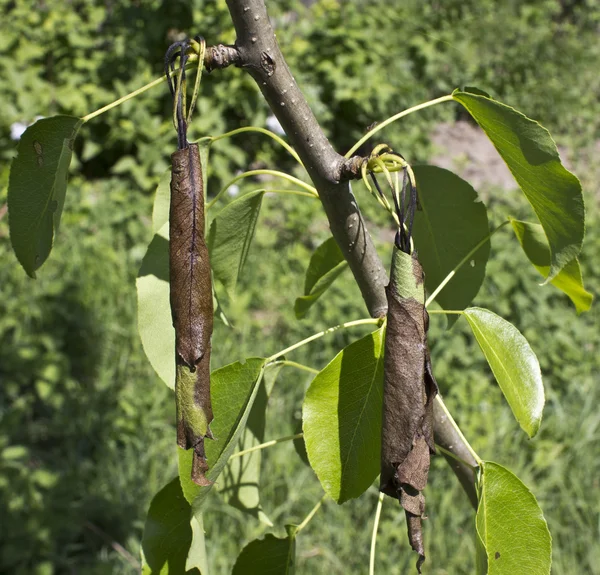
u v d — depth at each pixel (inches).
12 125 293.6
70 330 200.2
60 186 47.3
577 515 153.9
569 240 44.4
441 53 378.3
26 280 213.5
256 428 61.9
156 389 181.6
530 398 45.0
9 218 48.0
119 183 290.8
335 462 44.3
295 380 183.8
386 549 146.5
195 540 53.6
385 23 367.9
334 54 342.3
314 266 64.1
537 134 41.8
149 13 319.9
